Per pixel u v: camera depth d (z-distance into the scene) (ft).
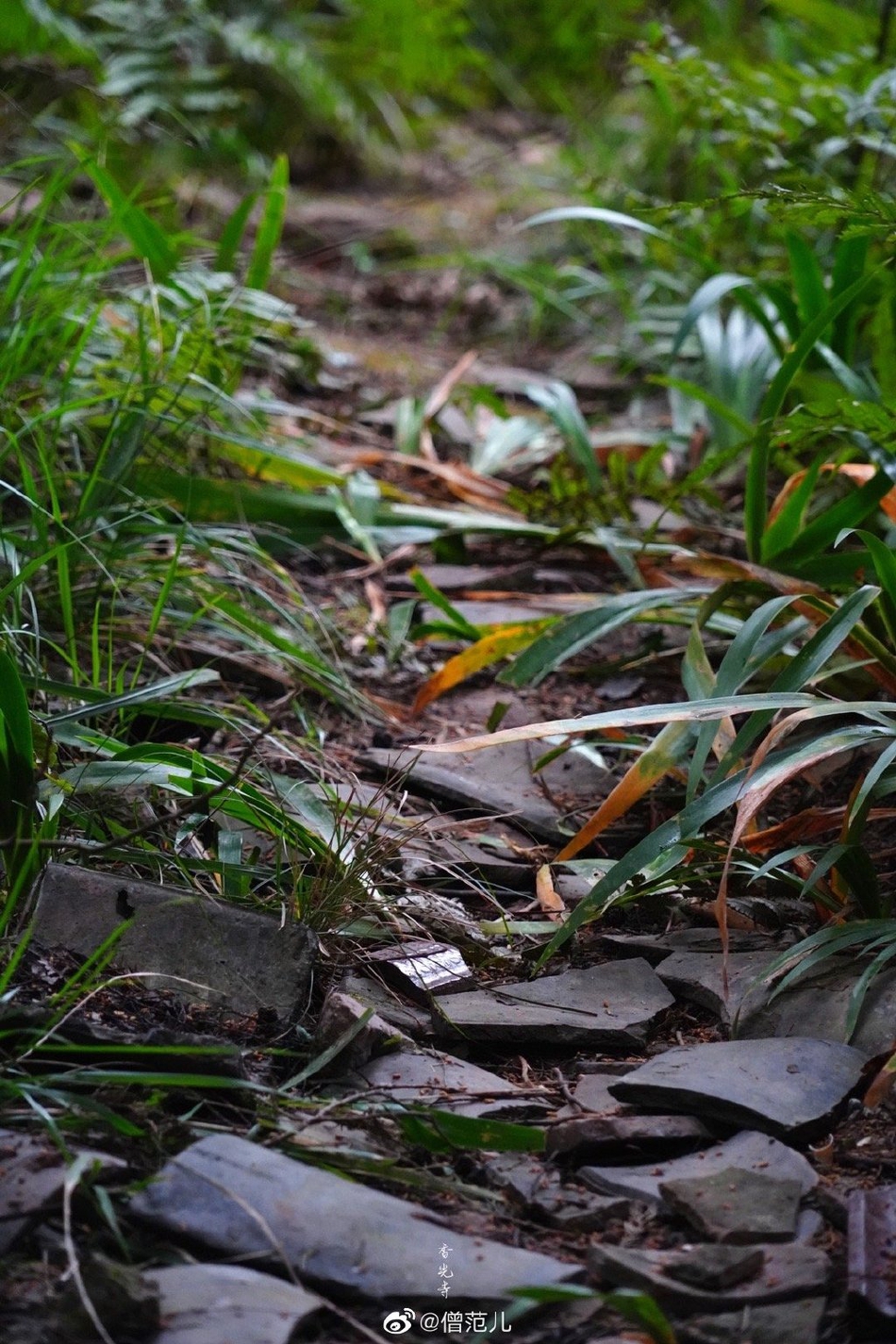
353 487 10.38
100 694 6.98
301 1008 6.27
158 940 6.36
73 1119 5.71
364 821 7.29
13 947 6.33
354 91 23.00
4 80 15.40
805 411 7.74
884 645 7.49
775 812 7.51
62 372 9.50
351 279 17.58
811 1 13.51
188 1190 5.54
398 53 23.13
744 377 11.84
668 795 7.51
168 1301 5.26
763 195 7.49
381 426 12.84
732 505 11.12
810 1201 5.75
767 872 6.59
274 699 8.21
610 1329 5.39
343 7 23.43
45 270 8.82
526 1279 5.41
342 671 8.46
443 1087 6.11
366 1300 5.35
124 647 8.15
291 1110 5.94
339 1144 5.83
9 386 8.80
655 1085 6.03
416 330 16.17
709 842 6.76
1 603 7.04
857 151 12.21
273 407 10.71
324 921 6.64
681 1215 5.68
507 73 25.50
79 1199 5.47
